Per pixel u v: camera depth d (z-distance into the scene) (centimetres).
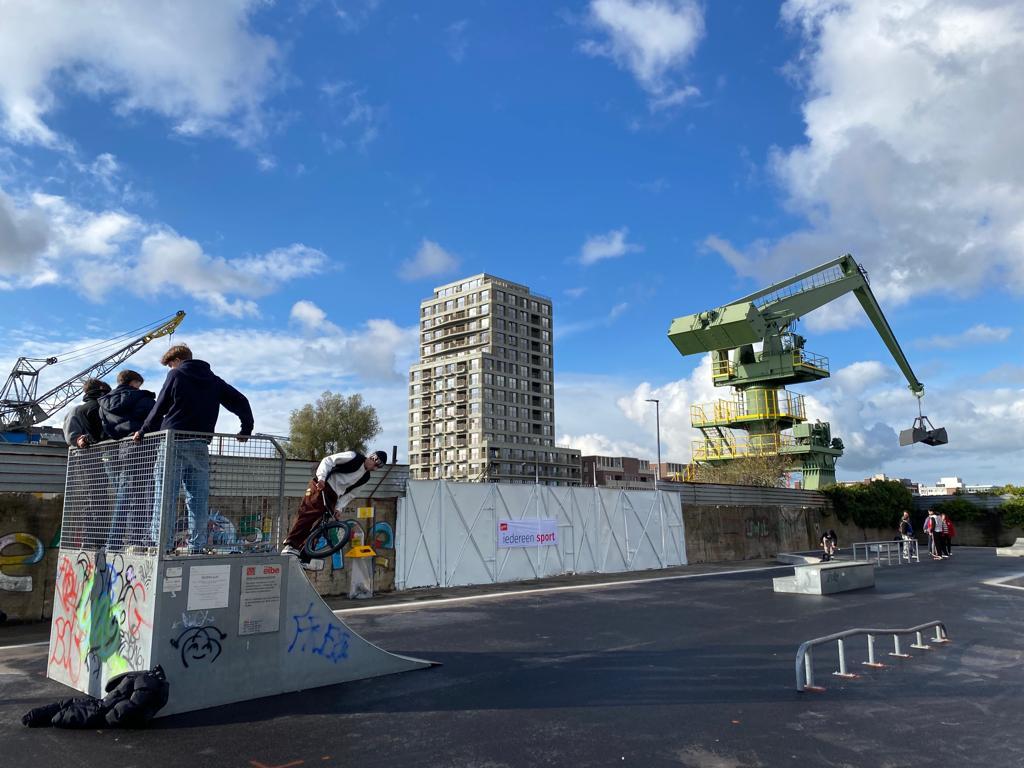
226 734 536
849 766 485
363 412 9138
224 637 621
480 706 629
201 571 609
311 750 504
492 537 2006
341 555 1603
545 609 1354
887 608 1373
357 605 1433
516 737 541
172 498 599
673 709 628
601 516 2427
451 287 17412
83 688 661
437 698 654
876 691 700
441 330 17350
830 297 4234
